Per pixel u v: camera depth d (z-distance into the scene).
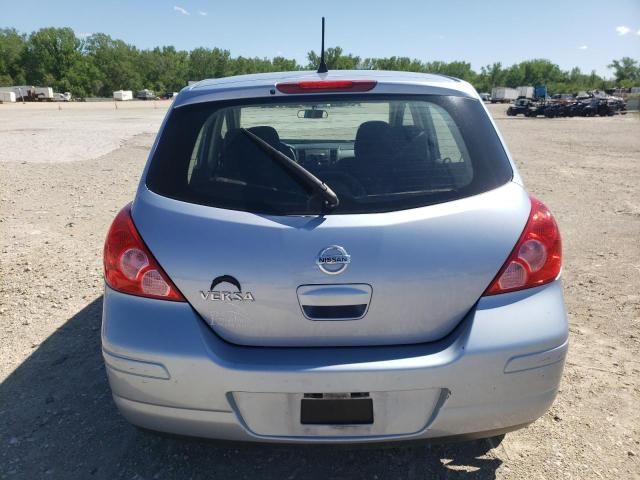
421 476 2.39
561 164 13.52
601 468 2.42
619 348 3.53
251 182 2.10
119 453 2.57
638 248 5.75
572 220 7.15
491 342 1.94
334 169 2.14
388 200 2.04
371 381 1.91
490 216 2.03
